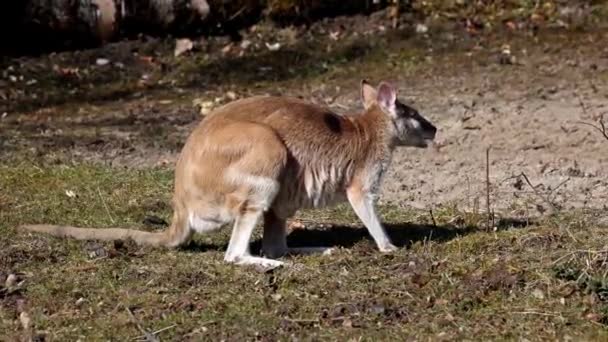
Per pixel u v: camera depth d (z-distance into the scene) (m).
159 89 29.59
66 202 19.58
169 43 31.84
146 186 20.64
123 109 27.91
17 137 25.03
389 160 16.78
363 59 30.77
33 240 17.12
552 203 19.11
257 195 15.77
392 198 20.16
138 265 15.97
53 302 14.71
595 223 17.81
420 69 29.91
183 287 15.11
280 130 16.03
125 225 18.41
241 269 15.66
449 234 17.47
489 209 18.62
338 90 28.80
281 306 14.34
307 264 15.98
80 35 31.69
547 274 15.01
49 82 29.84
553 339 13.42
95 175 21.33
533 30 31.73
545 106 26.09
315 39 31.84
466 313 14.16
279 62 30.84
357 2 33.03
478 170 21.72
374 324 13.89
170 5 31.91
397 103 16.72
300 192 16.27
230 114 16.27
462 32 31.81
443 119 25.53
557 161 22.05
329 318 14.01
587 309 14.18
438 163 22.33
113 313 14.34
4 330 14.01
